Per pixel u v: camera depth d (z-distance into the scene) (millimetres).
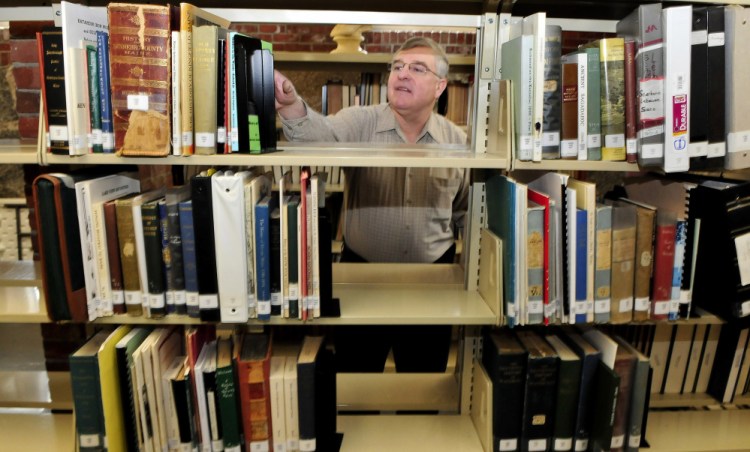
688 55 1143
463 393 1570
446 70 1956
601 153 1222
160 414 1289
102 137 1162
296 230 1206
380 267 1762
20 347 1784
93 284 1209
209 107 1146
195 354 1295
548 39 1164
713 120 1191
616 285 1268
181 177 1625
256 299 1235
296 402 1312
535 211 1217
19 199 2119
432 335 1753
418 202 1981
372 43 3346
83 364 1244
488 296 1385
